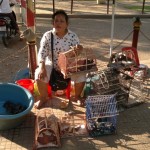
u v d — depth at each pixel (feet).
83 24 18.33
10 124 7.31
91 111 7.37
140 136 7.38
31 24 9.66
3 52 12.84
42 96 8.37
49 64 8.23
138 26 10.24
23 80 8.93
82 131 7.42
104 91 8.09
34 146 6.83
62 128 7.45
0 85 8.13
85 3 25.12
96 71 8.34
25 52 12.80
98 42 14.64
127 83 8.80
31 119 7.91
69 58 7.79
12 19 13.74
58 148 6.89
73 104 8.63
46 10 21.39
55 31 8.10
